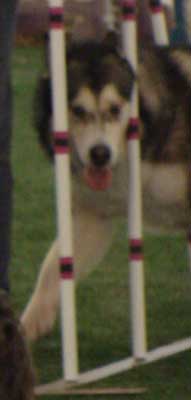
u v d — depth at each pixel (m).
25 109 16.83
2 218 7.21
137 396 7.23
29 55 20.86
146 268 10.55
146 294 9.75
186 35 16.86
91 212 8.31
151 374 7.67
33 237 11.40
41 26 21.36
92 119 7.97
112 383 7.46
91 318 9.02
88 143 7.93
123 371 7.70
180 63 8.36
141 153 8.14
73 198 8.23
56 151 7.22
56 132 7.21
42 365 7.88
